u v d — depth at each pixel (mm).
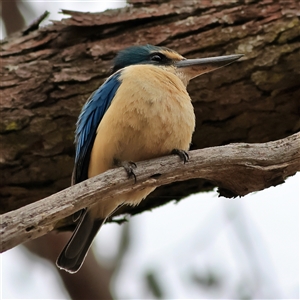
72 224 10992
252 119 10141
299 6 10008
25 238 6508
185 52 10195
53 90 10148
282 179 8062
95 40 10484
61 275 12555
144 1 10570
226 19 10164
